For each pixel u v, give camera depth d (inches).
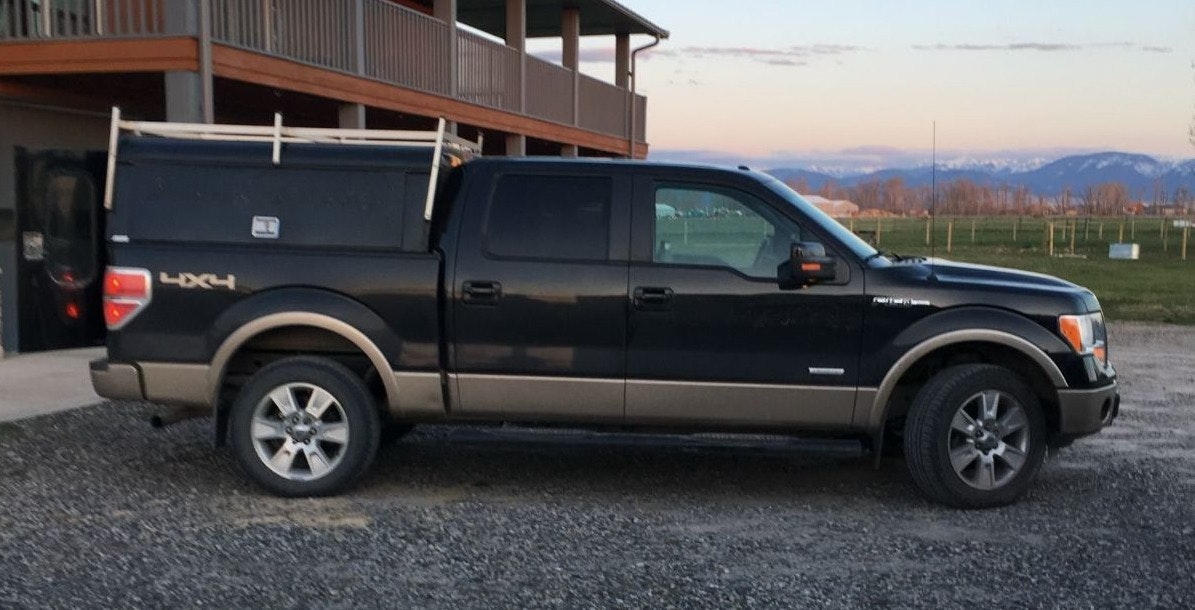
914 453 247.1
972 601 189.2
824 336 246.1
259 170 253.4
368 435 252.1
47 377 393.4
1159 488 266.5
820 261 239.3
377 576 200.1
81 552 212.1
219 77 435.5
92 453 291.9
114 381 253.3
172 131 260.5
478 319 250.1
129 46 419.2
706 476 278.7
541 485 267.9
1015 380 245.6
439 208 254.5
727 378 247.9
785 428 251.1
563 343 249.4
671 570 204.5
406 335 249.8
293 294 249.4
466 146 283.7
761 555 213.5
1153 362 486.0
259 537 222.5
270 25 469.4
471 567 205.5
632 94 961.5
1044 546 220.1
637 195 252.2
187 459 287.6
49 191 301.1
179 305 250.7
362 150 253.9
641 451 295.1
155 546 216.2
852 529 231.9
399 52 582.9
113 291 252.2
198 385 251.8
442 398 252.5
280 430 251.6
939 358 256.1
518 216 252.7
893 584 197.3
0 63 433.4
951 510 247.4
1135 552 216.4
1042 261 1119.6
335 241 250.8
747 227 251.6
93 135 540.4
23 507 242.1
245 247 251.3
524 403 252.1
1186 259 1191.6
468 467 285.0
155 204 253.4
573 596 190.7
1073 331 245.9
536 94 768.9
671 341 247.9
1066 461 294.5
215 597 189.2
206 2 414.0
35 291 432.1
